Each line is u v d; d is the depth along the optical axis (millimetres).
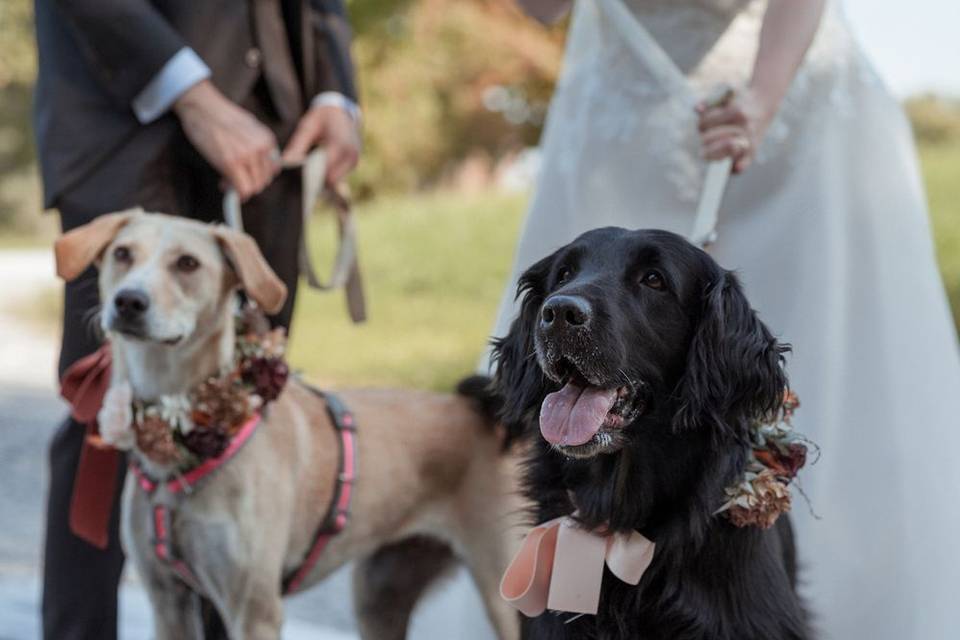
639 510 2840
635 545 2812
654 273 2793
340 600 5574
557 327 2621
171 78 3725
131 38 3699
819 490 3707
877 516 3721
